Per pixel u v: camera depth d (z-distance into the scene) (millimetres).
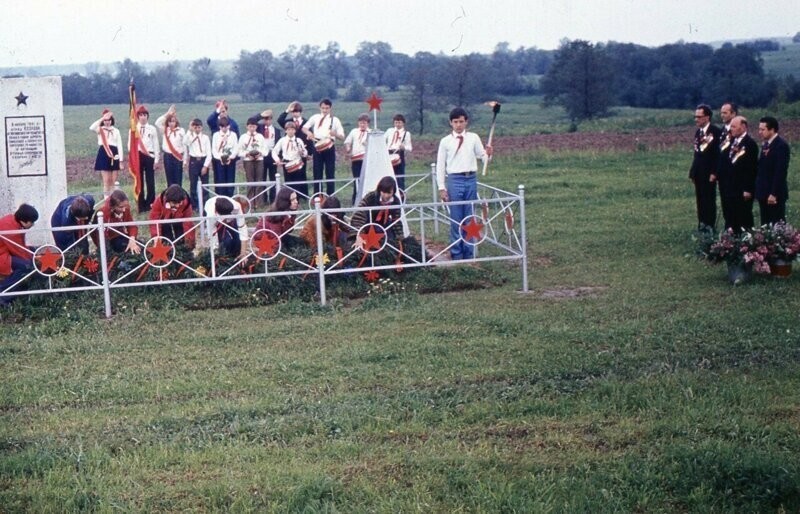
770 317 10406
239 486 6422
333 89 71375
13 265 11547
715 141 14891
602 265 13883
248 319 11070
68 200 12500
